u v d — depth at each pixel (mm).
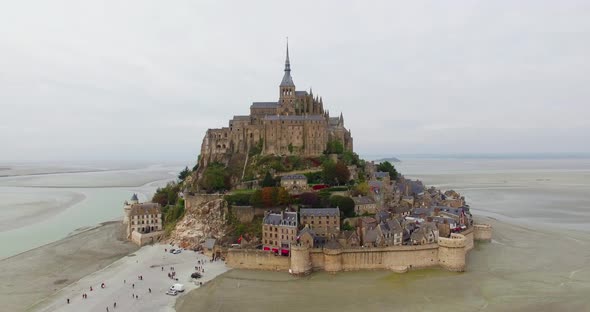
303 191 183125
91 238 180875
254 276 129125
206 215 172875
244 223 165625
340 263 132250
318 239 142250
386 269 134125
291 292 116188
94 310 105812
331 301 110125
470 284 121500
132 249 163250
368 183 194375
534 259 145875
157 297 113625
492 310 104062
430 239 142250
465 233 156125
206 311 105125
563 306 105938
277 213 159000
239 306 107625
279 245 145875
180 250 158000
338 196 166500
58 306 108250
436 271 133250
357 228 154750
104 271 135125
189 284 122812
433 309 104875
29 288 121500
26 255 154875
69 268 140000
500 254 152250
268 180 191000
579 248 160125
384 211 172500
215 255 148500
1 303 110375
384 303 108625
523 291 116062
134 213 179625
